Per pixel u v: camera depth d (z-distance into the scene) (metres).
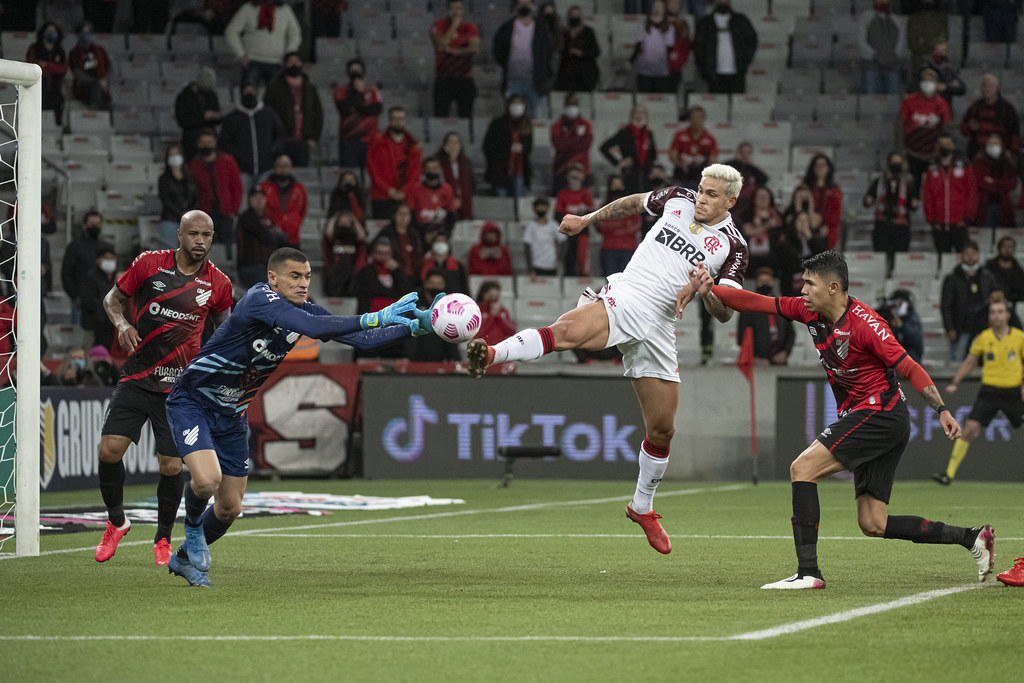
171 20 65.19
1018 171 61.44
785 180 61.47
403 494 38.09
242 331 18.05
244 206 53.19
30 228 22.02
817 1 69.50
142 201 56.12
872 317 18.20
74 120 59.16
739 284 19.83
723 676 12.23
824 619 15.53
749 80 66.00
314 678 12.20
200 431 18.61
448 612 16.25
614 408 44.09
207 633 14.71
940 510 32.28
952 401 44.66
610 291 19.75
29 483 22.59
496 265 52.53
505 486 40.97
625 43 66.25
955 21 67.69
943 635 14.41
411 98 63.53
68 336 49.41
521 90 58.62
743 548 23.84
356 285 47.03
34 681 12.13
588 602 17.09
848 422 18.41
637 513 21.25
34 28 62.88
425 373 43.94
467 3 66.50
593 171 61.56
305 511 31.69
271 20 57.53
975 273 49.41
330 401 44.03
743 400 44.62
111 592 18.12
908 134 59.12
